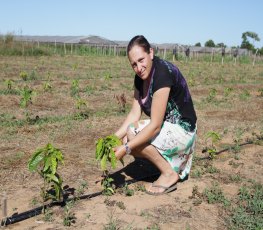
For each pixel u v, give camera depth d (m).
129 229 3.29
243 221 3.53
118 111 8.23
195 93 12.20
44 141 5.72
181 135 4.02
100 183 4.25
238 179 4.57
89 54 37.28
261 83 17.19
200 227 3.43
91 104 9.00
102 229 3.29
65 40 54.69
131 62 3.82
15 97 9.12
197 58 41.03
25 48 28.44
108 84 12.72
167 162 4.12
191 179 4.53
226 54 48.00
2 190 3.97
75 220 3.41
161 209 3.73
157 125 3.81
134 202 3.85
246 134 6.82
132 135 4.02
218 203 3.94
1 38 28.39
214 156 5.24
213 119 7.97
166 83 3.75
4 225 3.26
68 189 4.04
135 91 4.30
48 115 7.56
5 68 16.58
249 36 64.56
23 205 3.66
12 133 6.06
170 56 38.25
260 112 8.99
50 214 3.50
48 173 3.45
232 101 10.72
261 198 4.04
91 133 6.25
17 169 4.54
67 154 5.15
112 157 3.57
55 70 17.05
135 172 4.66
